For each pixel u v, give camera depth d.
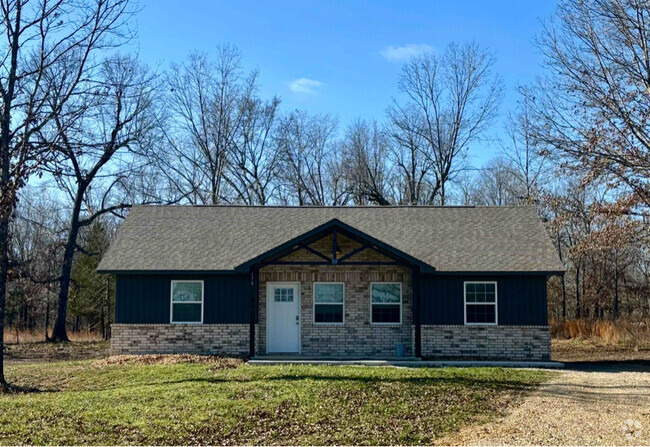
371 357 21.69
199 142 44.72
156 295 22.11
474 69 45.25
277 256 21.89
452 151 45.06
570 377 17.98
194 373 17.17
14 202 15.93
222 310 22.05
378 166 48.69
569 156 22.12
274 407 12.70
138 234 24.02
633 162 21.38
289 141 48.16
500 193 50.31
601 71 21.69
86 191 39.81
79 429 10.93
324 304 22.59
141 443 10.31
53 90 19.27
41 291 38.75
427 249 22.95
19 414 11.84
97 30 17.14
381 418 12.30
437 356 21.67
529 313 21.78
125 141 33.03
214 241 23.70
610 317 37.44
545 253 22.53
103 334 38.69
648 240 27.44
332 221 20.47
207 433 10.95
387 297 22.61
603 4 21.53
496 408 13.52
